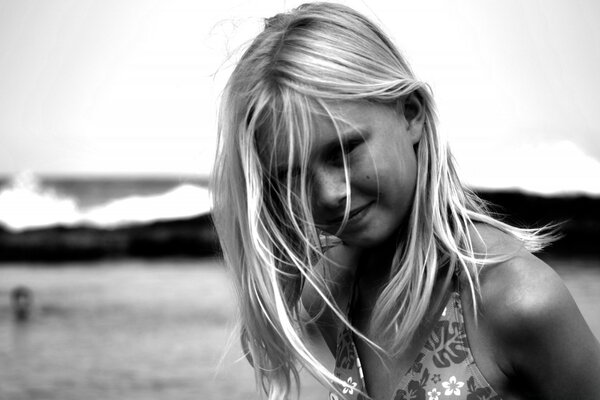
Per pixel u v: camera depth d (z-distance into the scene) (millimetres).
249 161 1264
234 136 1285
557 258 13539
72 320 12320
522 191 14680
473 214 1294
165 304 13258
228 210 1372
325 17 1254
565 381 1213
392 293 1284
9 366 9594
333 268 1462
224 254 1445
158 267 16953
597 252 13477
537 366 1208
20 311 13078
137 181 20578
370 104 1197
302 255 1375
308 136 1184
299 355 1334
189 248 17578
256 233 1281
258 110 1226
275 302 1333
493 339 1221
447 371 1250
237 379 8648
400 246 1298
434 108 1275
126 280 15672
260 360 1449
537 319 1180
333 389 1342
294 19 1263
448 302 1261
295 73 1195
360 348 1392
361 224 1206
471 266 1238
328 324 1528
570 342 1194
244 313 1412
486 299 1219
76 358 9969
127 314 12609
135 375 9086
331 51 1204
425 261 1251
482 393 1231
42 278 16234
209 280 15398
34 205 18844
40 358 9984
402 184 1221
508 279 1207
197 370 9164
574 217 13859
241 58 1297
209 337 10914
